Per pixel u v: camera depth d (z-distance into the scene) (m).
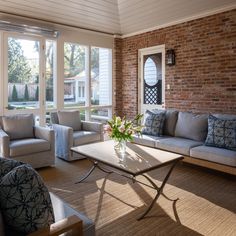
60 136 4.26
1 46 4.41
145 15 4.89
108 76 6.18
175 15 4.69
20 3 4.17
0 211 1.24
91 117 5.88
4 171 1.50
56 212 1.58
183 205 2.63
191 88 4.73
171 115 4.49
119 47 6.13
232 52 4.11
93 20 5.12
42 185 1.31
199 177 3.47
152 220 2.33
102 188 3.06
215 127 3.59
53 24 5.02
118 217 2.38
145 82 5.75
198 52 4.57
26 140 3.79
